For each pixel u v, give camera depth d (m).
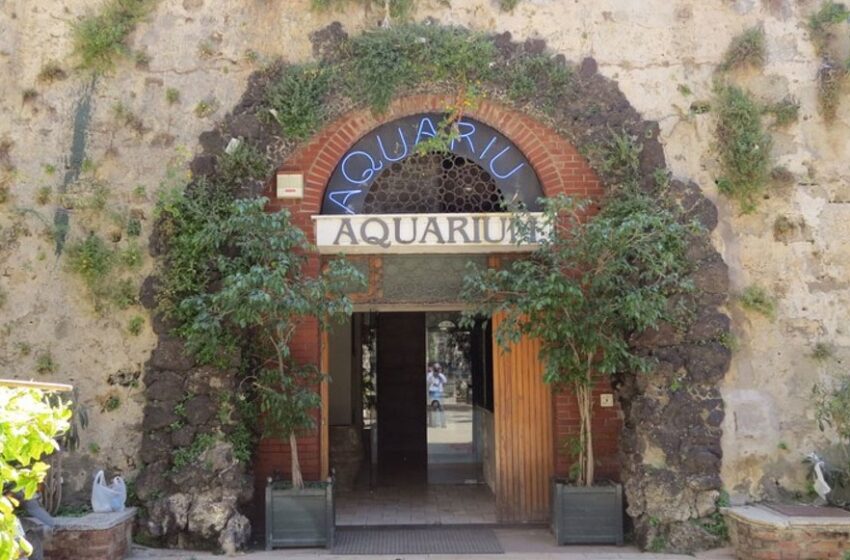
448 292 9.80
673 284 8.83
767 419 8.97
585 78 9.37
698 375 8.81
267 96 9.19
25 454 3.80
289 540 8.57
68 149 9.16
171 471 8.55
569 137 9.38
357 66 9.22
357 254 9.78
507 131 9.52
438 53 9.20
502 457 9.81
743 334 9.09
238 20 9.38
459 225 9.21
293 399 8.45
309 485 8.84
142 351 8.94
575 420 9.55
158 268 8.95
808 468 8.89
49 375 8.88
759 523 7.96
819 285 9.18
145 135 9.19
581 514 8.79
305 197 9.39
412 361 15.91
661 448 8.70
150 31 9.34
